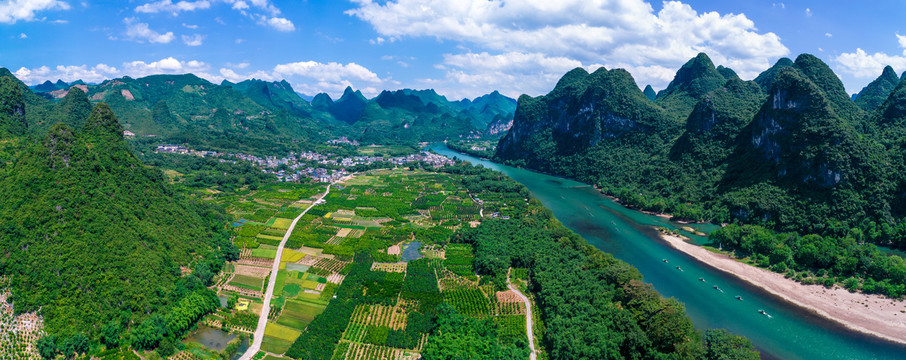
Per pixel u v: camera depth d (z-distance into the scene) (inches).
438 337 5516.7
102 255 6018.7
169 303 6097.4
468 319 5969.5
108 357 5137.8
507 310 6609.3
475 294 7071.9
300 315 6417.3
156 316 5664.4
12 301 5300.2
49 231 5949.8
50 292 5423.2
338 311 6353.3
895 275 7180.1
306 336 5757.9
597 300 6309.1
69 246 5880.9
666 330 5280.5
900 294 6929.1
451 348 5226.4
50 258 5674.2
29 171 6579.7
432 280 7564.0
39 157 6756.9
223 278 7539.4
